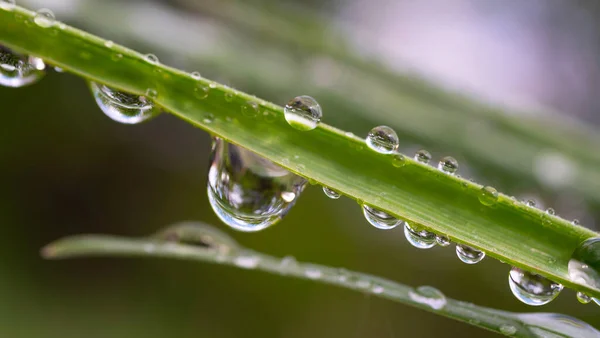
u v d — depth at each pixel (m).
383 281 0.11
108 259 0.25
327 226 0.26
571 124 0.16
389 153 0.10
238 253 0.12
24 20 0.10
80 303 0.24
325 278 0.11
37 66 0.11
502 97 0.16
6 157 0.25
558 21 0.28
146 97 0.10
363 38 0.16
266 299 0.25
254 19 0.16
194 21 0.15
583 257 0.10
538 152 0.15
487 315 0.11
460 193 0.10
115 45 0.10
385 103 0.15
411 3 0.29
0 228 0.25
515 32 0.28
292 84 0.15
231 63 0.15
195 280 0.26
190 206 0.27
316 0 0.27
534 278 0.11
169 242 0.12
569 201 0.15
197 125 0.10
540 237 0.10
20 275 0.24
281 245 0.26
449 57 0.28
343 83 0.15
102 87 0.11
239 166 0.11
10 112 0.25
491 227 0.10
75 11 0.14
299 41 0.16
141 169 0.28
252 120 0.10
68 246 0.12
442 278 0.23
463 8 0.29
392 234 0.25
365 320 0.23
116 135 0.27
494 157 0.15
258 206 0.11
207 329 0.24
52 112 0.26
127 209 0.27
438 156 0.15
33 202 0.26
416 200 0.10
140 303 0.25
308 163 0.10
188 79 0.10
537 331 0.11
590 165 0.15
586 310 0.19
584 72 0.27
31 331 0.23
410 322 0.23
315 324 0.25
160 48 0.14
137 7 0.15
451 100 0.15
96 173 0.27
